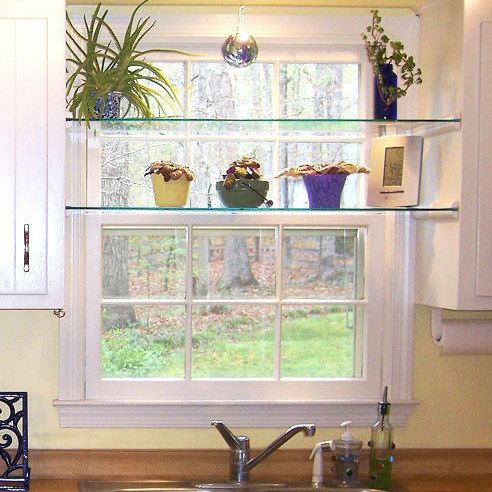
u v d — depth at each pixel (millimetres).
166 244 2684
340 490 2449
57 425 2621
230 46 2480
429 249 2576
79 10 2629
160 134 2680
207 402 2627
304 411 2660
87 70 2451
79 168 2604
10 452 2604
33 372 2615
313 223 2688
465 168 2359
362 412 2676
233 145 2691
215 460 2629
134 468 2605
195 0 2639
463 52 2348
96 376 2643
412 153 2523
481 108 2359
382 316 2691
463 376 2715
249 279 2697
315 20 2670
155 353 2684
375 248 2689
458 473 2674
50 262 2289
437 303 2514
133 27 2646
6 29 2262
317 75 2719
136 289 2682
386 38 2508
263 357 2695
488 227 2373
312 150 2703
